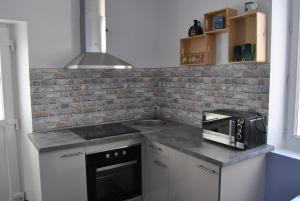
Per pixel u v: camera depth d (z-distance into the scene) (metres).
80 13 2.86
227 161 1.92
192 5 2.96
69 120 2.94
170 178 2.45
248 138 2.16
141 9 3.34
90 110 3.07
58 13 2.77
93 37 2.80
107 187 2.67
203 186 2.09
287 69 2.39
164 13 3.37
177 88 3.25
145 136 2.69
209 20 2.71
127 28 3.26
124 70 3.27
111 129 2.90
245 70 2.46
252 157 2.14
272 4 2.23
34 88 2.70
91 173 2.52
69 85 2.91
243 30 2.44
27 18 2.60
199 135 2.65
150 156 2.71
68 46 2.86
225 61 2.65
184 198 2.30
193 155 2.12
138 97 3.41
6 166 3.01
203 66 2.89
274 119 2.35
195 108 3.02
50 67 2.77
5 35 2.86
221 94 2.71
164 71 3.43
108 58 2.77
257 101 2.38
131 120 3.38
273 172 2.29
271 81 2.28
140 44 3.37
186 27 3.05
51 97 2.81
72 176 2.43
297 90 2.35
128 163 2.73
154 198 2.71
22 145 3.03
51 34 2.75
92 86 3.06
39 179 2.32
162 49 3.44
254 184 2.23
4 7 2.48
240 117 2.14
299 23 2.30
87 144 2.46
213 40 2.73
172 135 2.66
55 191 2.36
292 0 2.33
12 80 2.97
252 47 2.29
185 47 3.04
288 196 2.21
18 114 3.04
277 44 2.29
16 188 3.09
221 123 2.27
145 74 3.44
